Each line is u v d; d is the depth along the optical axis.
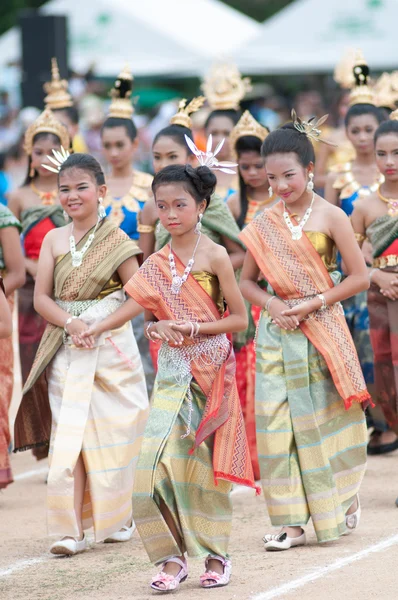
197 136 43.22
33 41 38.97
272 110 63.22
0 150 53.38
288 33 53.28
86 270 17.16
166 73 59.12
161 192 14.83
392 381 20.20
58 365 17.22
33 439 17.69
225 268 15.03
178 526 14.56
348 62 32.31
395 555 15.67
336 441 16.70
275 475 16.39
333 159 30.59
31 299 22.55
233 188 23.48
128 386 17.30
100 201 17.45
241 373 21.12
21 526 18.50
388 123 19.52
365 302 22.72
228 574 14.74
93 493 16.73
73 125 27.91
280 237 16.72
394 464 22.02
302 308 16.34
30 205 22.84
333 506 16.31
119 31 54.22
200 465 14.68
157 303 15.16
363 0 52.12
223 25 57.12
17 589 14.93
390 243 19.64
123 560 16.25
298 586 14.42
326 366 16.61
